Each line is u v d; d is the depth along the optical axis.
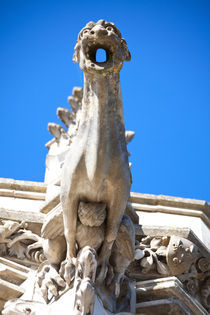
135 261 14.95
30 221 15.68
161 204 18.55
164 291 14.48
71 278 13.34
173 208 18.48
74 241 12.98
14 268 14.96
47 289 13.72
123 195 12.64
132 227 13.54
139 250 14.98
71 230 12.88
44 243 14.06
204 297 15.07
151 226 15.35
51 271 13.77
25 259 15.20
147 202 18.53
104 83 12.25
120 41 12.16
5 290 14.52
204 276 15.29
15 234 15.38
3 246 15.19
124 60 12.62
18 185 18.50
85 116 12.62
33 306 13.46
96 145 12.42
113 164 12.47
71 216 12.83
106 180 12.52
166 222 18.06
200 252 15.17
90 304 12.22
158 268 14.79
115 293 13.62
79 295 12.22
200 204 18.64
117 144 12.53
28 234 15.40
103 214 12.81
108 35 11.86
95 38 11.86
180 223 18.08
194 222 18.20
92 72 11.96
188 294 14.73
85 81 12.44
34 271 15.00
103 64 11.98
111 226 12.87
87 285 12.21
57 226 13.65
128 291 14.45
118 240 13.55
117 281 13.70
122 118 12.68
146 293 14.59
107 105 12.43
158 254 14.95
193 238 15.09
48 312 13.12
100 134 12.45
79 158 12.52
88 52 12.07
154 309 14.44
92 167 12.42
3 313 13.33
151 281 14.69
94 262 12.59
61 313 12.76
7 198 18.20
